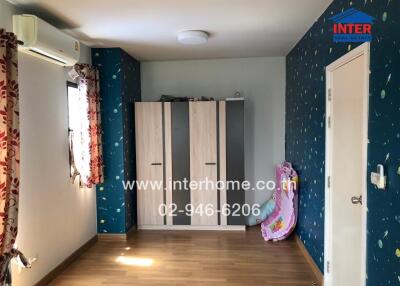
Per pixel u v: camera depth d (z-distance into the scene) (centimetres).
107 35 341
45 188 297
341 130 245
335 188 261
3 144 211
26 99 268
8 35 218
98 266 337
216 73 478
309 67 331
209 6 261
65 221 335
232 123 436
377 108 179
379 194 177
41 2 248
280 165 455
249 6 262
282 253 367
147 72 484
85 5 254
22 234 264
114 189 414
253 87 475
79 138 355
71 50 299
